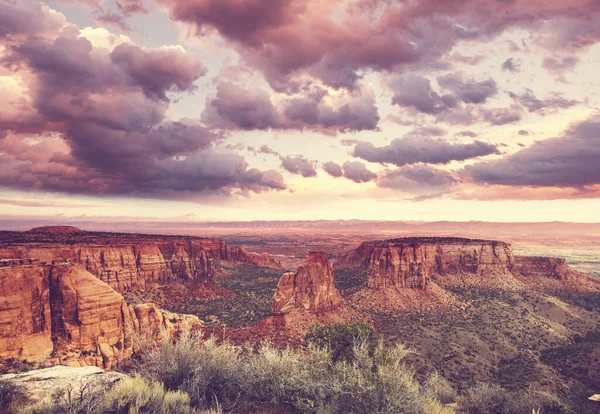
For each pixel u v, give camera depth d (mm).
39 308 30875
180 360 15094
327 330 29188
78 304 31938
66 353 30328
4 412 10578
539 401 34125
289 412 13781
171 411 11633
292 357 16391
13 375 13453
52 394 11469
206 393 14516
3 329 28125
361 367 14688
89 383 11914
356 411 13086
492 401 33938
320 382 14469
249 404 14055
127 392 11406
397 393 13203
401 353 15086
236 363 16125
